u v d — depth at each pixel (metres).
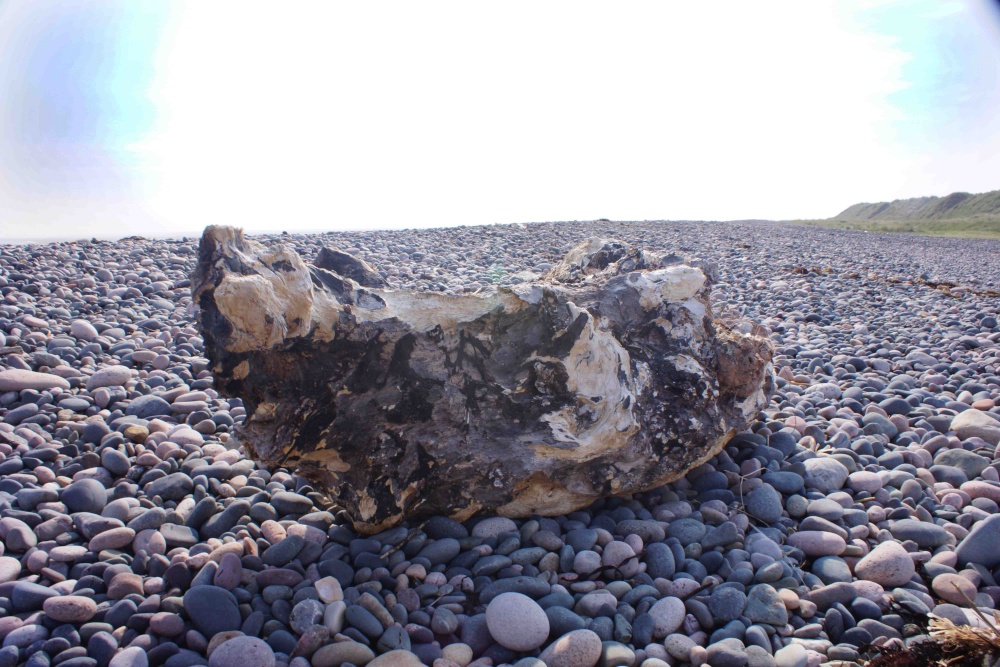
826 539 2.68
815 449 3.61
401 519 2.64
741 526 2.83
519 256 10.20
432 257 9.46
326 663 2.00
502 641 2.11
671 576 2.49
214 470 3.18
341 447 2.47
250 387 2.28
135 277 7.25
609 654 2.05
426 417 2.51
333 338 2.31
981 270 12.86
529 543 2.65
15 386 4.04
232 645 1.99
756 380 3.15
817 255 13.72
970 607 2.37
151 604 2.22
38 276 6.81
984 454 3.59
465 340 2.53
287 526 2.76
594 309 2.96
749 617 2.26
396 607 2.25
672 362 2.94
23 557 2.54
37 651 2.04
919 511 2.98
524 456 2.60
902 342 6.33
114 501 2.85
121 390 4.15
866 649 2.13
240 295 1.98
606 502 2.95
